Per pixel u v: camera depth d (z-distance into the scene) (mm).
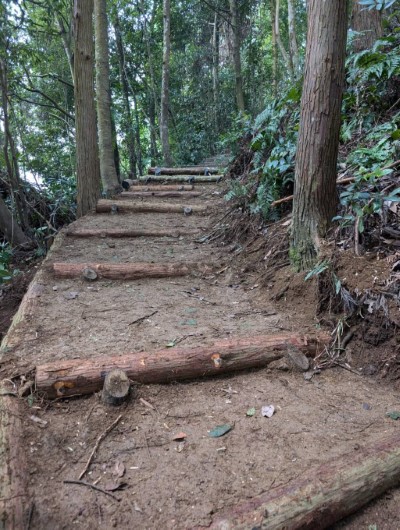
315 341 2541
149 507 1458
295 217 3092
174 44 16266
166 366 2186
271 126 4672
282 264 3330
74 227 5086
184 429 1879
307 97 2875
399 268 2512
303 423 1929
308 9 2830
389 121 3885
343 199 2955
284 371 2373
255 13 16719
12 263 5281
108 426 1861
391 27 5195
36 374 2010
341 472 1567
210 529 1349
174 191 6906
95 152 6156
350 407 2066
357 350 2488
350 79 4266
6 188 6312
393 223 2771
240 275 3639
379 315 2430
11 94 6477
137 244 4570
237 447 1769
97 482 1561
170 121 16266
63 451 1702
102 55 7398
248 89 15656
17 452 1632
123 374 2039
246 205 4512
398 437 1785
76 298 3180
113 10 12914
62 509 1436
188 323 2787
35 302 3029
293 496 1460
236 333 2629
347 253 2740
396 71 3885
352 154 3537
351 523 1506
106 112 7477
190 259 4043
